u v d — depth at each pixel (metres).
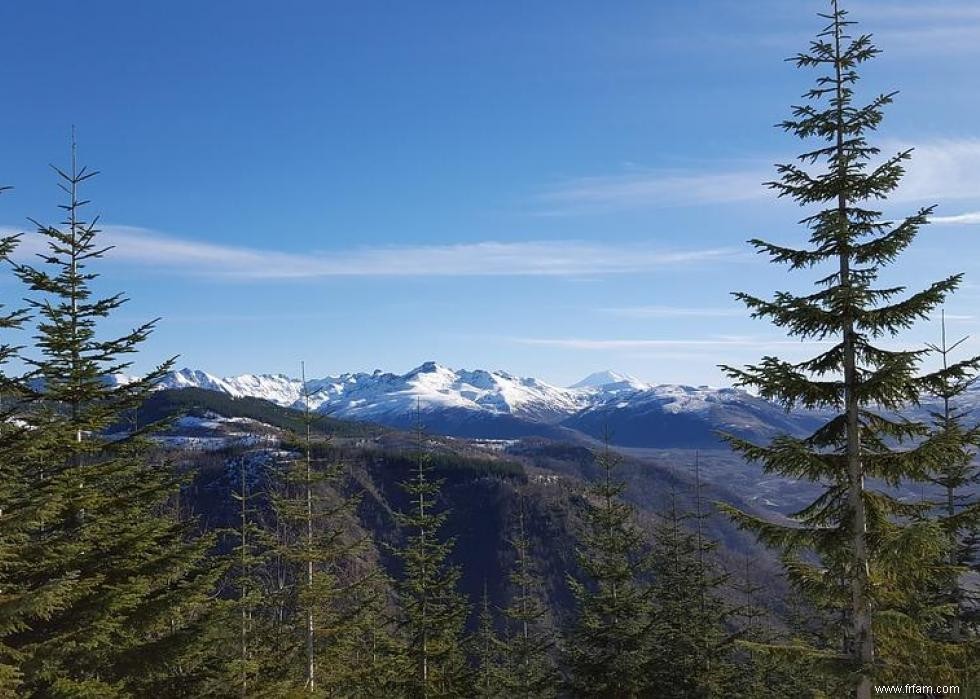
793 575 14.84
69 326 16.58
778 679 35.59
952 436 12.34
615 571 29.25
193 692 18.59
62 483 15.58
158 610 16.86
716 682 30.81
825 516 14.38
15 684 11.95
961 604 20.02
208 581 17.61
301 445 25.55
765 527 14.43
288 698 22.09
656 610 31.34
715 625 32.28
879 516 13.90
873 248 13.41
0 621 11.88
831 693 16.00
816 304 13.86
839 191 13.83
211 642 20.25
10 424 14.20
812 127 14.01
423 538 31.23
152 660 16.64
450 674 32.62
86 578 15.66
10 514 12.73
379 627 35.44
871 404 14.02
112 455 17.53
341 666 27.73
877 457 13.76
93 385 17.03
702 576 33.09
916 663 13.69
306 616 24.69
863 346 13.84
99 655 15.95
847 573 14.23
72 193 17.36
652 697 29.64
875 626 13.69
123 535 16.50
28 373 15.69
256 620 28.39
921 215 12.87
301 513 25.09
